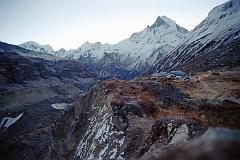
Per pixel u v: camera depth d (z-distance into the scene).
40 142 78.94
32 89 154.50
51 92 165.75
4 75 168.88
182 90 39.69
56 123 47.59
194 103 29.08
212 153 5.79
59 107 130.00
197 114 23.58
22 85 168.75
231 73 60.53
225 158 5.52
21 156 72.69
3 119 111.44
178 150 7.24
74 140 35.62
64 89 179.62
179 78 51.66
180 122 16.67
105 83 36.91
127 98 28.88
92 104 36.00
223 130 6.75
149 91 32.56
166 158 7.20
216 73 60.97
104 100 31.75
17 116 111.75
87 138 28.75
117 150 21.62
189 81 48.22
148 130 21.39
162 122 18.06
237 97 34.88
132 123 23.58
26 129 96.81
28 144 78.56
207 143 6.22
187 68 134.25
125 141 21.69
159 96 31.17
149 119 24.27
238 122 19.30
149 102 27.08
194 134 14.83
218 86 44.00
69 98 155.62
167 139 16.36
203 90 41.00
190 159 6.15
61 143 41.19
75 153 29.16
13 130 97.62
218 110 23.69
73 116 42.31
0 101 129.12
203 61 136.12
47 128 93.31
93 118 31.91
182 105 28.17
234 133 6.68
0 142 87.75
